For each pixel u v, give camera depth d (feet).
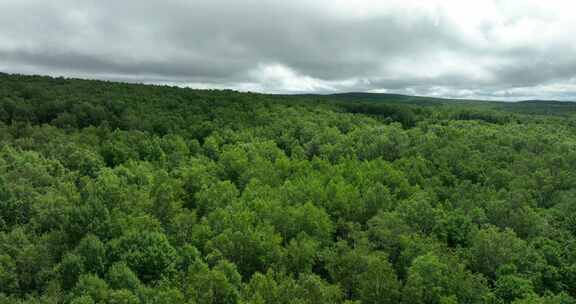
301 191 226.58
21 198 184.55
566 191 247.91
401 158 320.50
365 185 247.70
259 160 296.71
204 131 400.88
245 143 366.22
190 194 242.78
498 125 484.74
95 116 381.40
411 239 161.38
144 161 306.55
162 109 449.06
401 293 123.75
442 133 421.18
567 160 311.88
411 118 528.22
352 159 323.98
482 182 285.64
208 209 207.41
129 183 245.45
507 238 159.63
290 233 180.34
